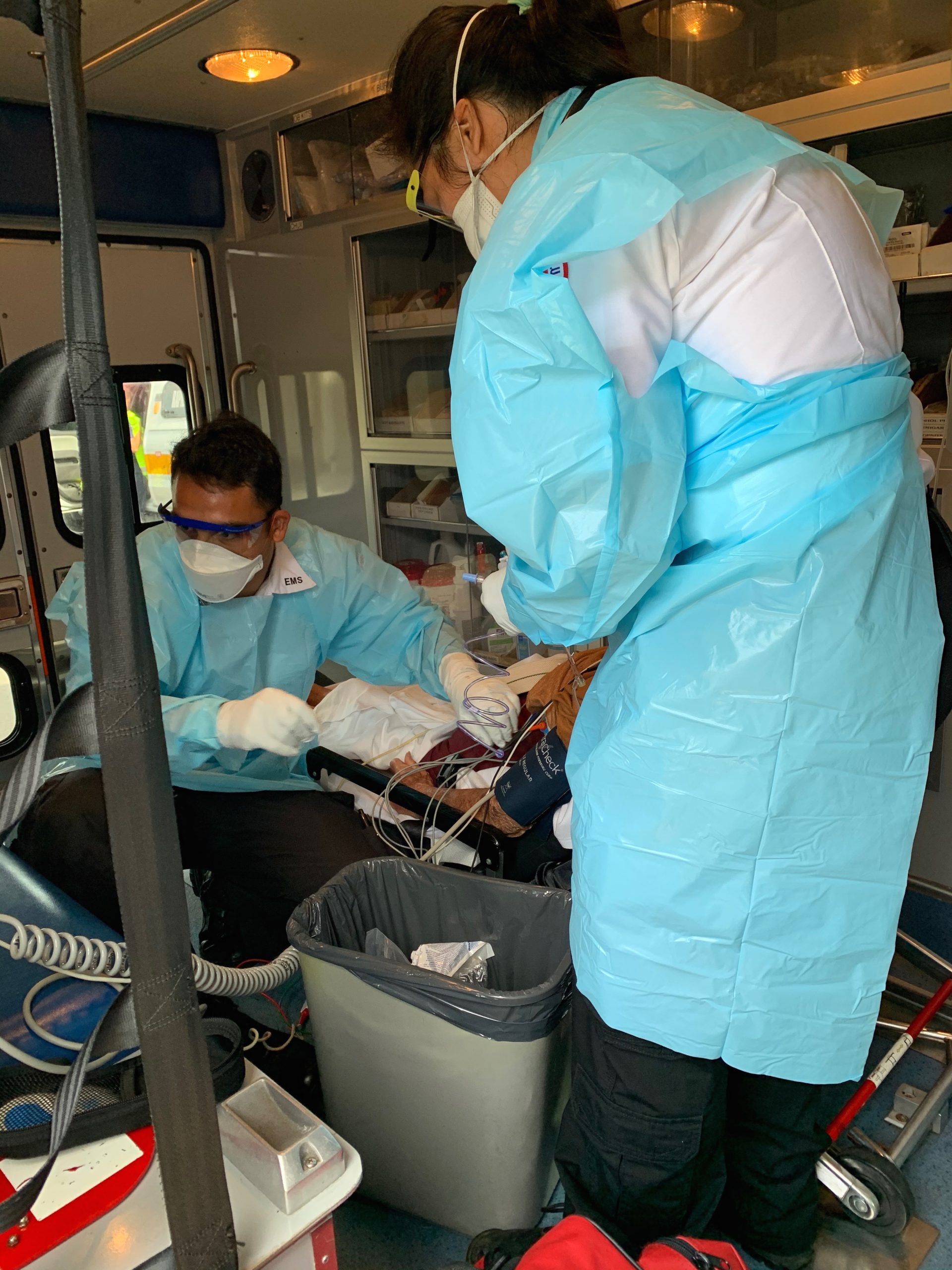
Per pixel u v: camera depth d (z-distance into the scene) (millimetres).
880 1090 1706
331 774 2141
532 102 1061
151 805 673
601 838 1081
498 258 906
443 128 1098
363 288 3002
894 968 2033
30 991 1003
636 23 2248
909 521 1051
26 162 2922
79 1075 707
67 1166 852
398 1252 1404
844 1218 1457
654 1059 1134
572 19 1036
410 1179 1385
